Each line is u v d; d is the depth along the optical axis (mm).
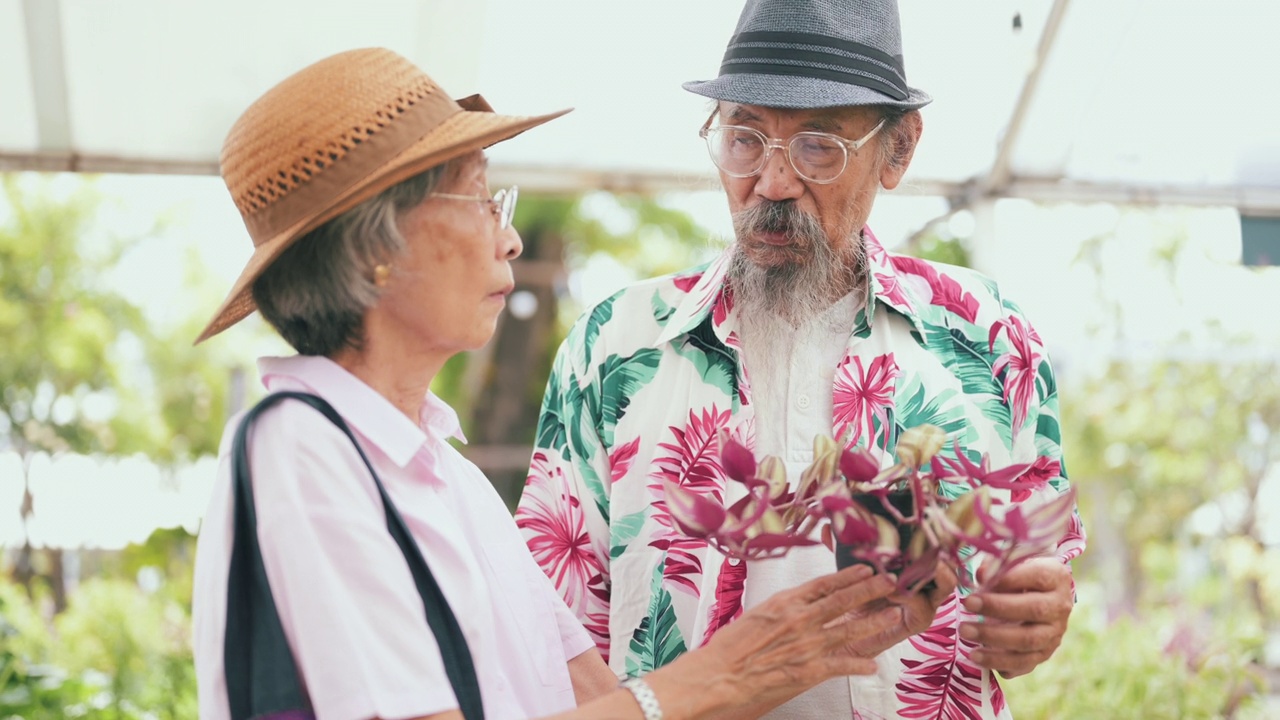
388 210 1443
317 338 1491
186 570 9000
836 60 1900
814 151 1897
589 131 4156
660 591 1985
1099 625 5512
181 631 5719
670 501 1384
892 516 1417
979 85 3961
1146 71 3910
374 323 1495
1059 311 12195
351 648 1312
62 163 3826
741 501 1435
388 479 1458
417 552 1421
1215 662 4660
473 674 1416
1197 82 3961
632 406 2057
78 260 11984
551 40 3855
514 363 11102
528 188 4273
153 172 3871
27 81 3596
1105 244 12172
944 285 2066
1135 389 12258
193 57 3623
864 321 2006
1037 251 12102
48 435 11469
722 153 1959
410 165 1434
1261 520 11891
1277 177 4215
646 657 1983
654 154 4246
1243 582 11031
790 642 1433
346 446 1415
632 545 2014
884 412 1969
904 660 1914
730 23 3865
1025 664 1630
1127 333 12164
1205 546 12156
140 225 12195
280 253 1459
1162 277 12141
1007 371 2037
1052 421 2064
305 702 1342
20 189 11828
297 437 1399
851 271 2041
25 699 3904
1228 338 12000
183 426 12430
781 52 1909
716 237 2156
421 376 1553
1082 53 3836
